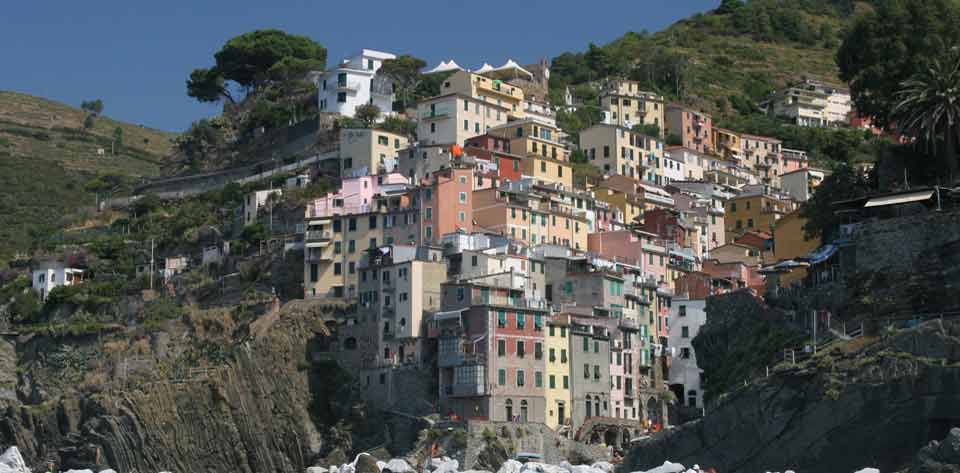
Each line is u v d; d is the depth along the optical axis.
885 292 165.62
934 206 173.25
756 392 160.62
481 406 193.50
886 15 197.62
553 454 192.75
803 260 195.62
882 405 149.25
